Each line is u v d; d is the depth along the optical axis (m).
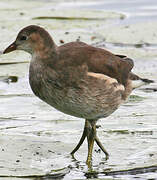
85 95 11.67
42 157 12.18
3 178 11.00
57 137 13.22
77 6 24.48
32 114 14.41
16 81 16.39
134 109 14.61
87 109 11.85
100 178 11.37
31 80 11.95
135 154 12.38
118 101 12.29
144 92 15.75
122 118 14.12
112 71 12.20
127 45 19.38
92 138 12.40
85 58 11.85
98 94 11.76
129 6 24.45
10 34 19.56
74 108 11.84
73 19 22.05
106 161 12.12
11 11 23.19
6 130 13.45
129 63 12.88
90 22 21.80
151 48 19.20
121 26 21.41
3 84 16.23
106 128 13.61
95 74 11.70
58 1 25.44
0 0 25.34
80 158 12.31
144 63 17.84
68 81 11.58
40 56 11.82
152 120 13.95
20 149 12.47
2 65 17.34
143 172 11.60
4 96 15.45
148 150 12.52
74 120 14.13
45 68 11.73
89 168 11.79
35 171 11.45
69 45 12.20
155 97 15.36
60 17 22.25
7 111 14.52
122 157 12.27
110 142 12.93
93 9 24.02
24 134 13.27
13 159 11.95
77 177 11.38
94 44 18.97
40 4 24.72
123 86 12.41
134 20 22.31
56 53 11.80
